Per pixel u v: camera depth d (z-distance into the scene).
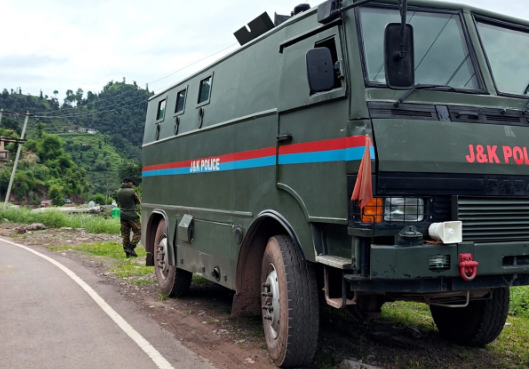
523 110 4.72
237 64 6.52
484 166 4.31
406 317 6.86
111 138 194.88
